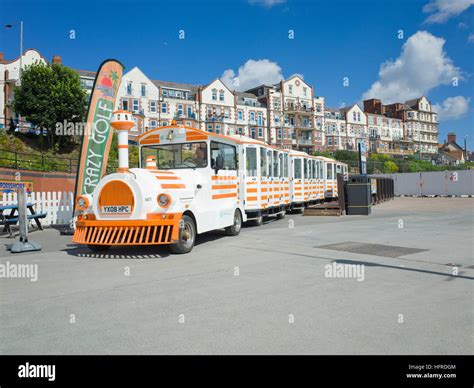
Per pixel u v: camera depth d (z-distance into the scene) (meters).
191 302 5.00
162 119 61.56
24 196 9.46
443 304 4.83
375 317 4.38
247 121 70.56
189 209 8.95
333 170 26.72
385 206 25.55
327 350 3.56
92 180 12.62
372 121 94.06
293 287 5.68
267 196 15.17
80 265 7.55
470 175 39.72
